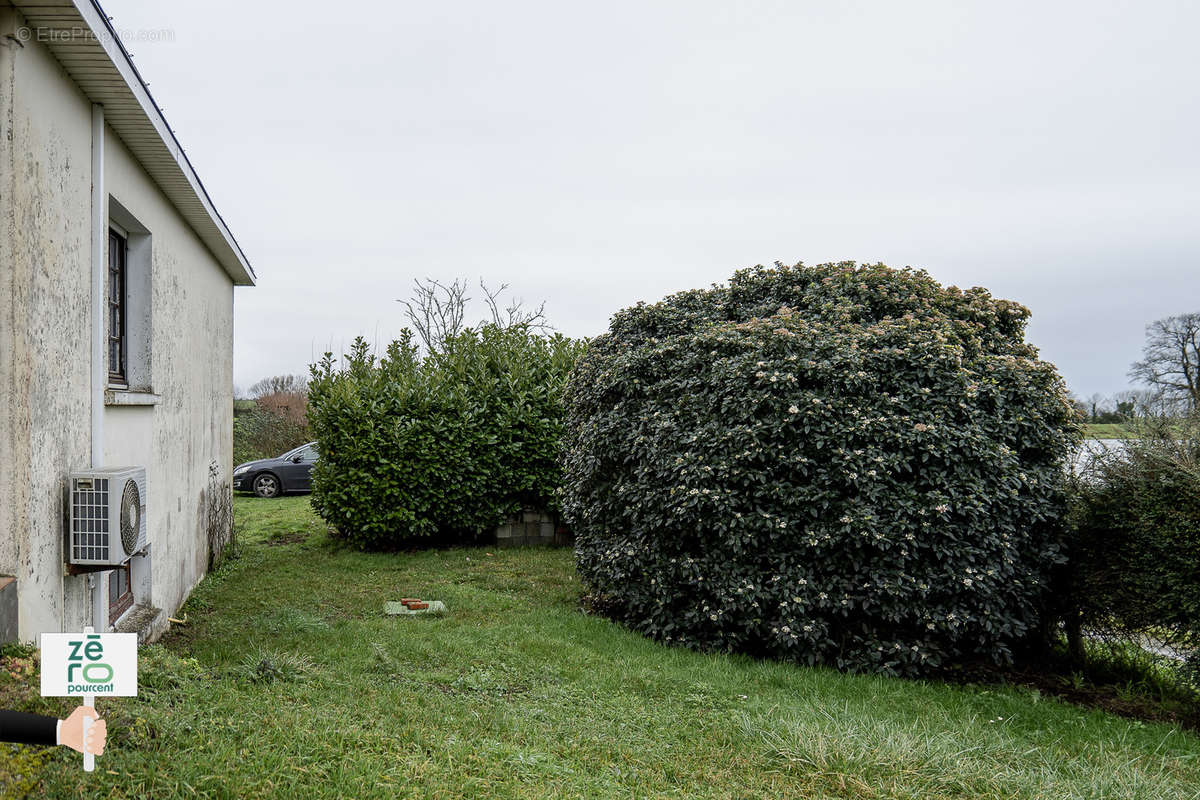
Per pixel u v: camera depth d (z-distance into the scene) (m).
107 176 4.66
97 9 3.43
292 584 8.09
